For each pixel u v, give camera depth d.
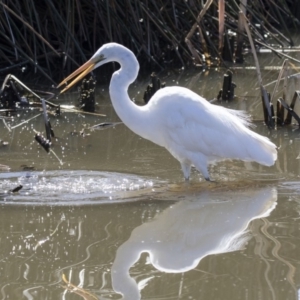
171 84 18.17
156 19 20.30
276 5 23.78
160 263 7.47
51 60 19.53
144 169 11.33
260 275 7.05
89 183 10.46
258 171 11.27
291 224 8.69
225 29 21.06
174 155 11.11
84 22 20.38
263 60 21.22
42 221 8.80
